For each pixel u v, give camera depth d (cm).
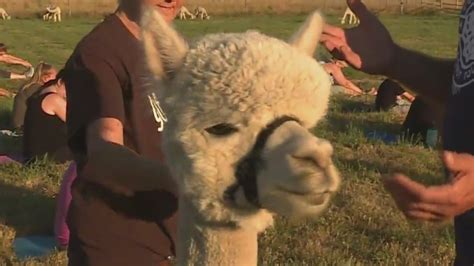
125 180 309
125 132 345
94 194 346
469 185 191
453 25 4372
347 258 678
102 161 314
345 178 907
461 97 255
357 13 305
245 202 243
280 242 706
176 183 267
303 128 234
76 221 353
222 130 242
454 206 191
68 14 4938
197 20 4559
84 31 3659
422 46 3084
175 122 252
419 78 310
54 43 3022
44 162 979
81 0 5209
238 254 263
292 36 277
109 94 336
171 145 254
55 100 993
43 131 996
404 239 721
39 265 679
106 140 322
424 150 1085
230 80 240
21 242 743
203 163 244
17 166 979
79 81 341
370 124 1283
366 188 870
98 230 349
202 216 259
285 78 238
